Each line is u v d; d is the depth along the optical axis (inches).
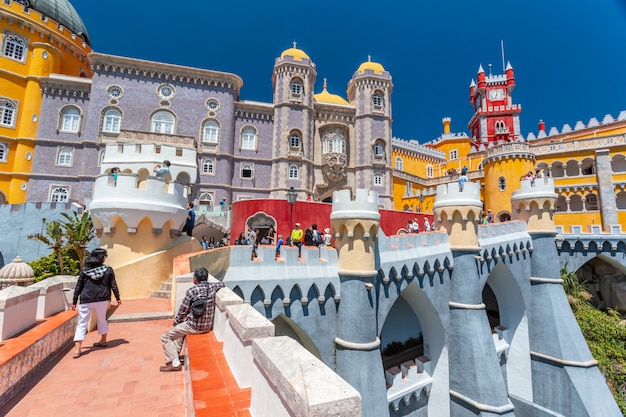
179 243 517.3
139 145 1177.4
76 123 1327.5
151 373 242.1
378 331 586.6
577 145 1486.2
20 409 191.0
